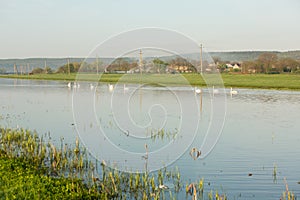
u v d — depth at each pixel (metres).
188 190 13.41
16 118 30.70
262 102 43.16
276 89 61.50
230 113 33.66
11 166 15.20
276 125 27.39
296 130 25.27
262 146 20.39
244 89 61.78
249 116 31.97
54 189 12.70
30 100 46.09
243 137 22.75
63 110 35.56
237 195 13.15
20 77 119.88
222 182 14.48
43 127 26.22
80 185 13.50
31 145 18.06
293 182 14.39
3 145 19.17
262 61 93.69
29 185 12.57
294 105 40.31
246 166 16.50
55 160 17.06
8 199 11.15
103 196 12.86
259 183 14.31
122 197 13.01
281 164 16.78
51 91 60.28
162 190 13.59
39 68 142.88
